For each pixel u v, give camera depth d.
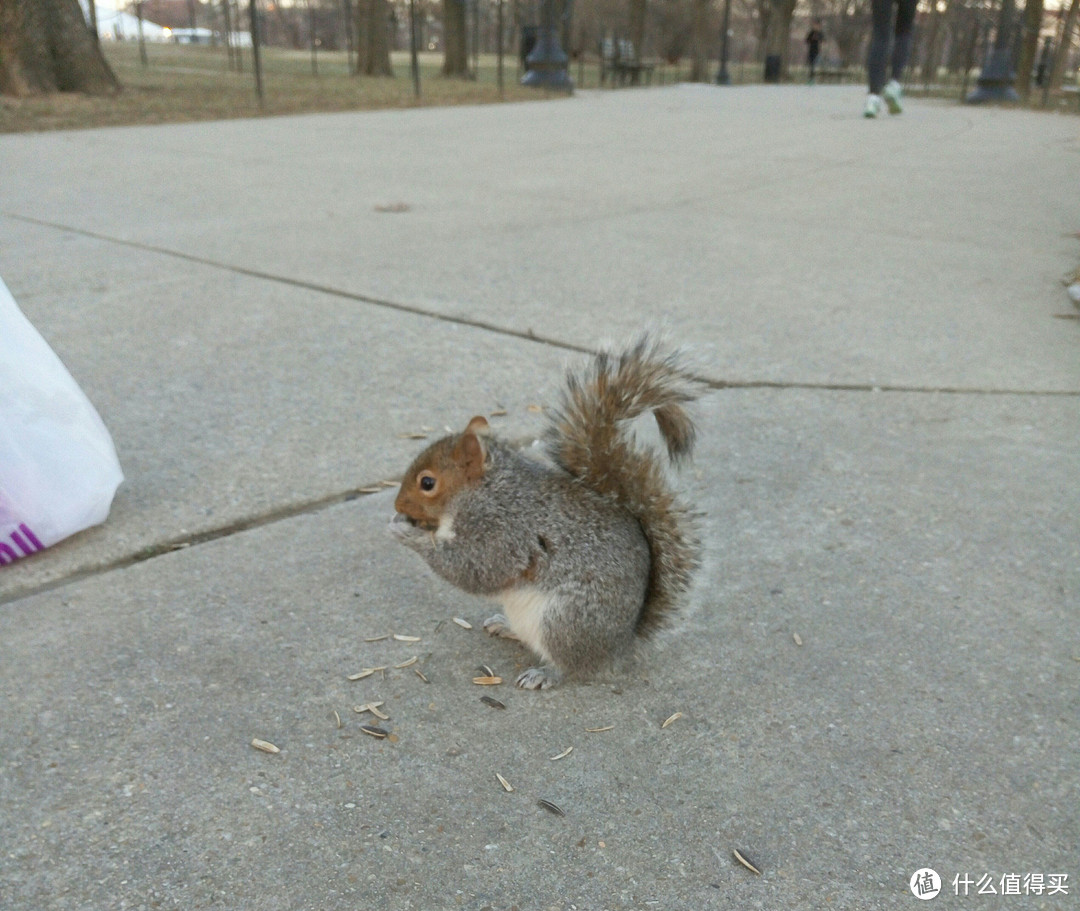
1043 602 0.81
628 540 0.70
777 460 1.04
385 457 1.03
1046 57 6.94
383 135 3.54
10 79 4.03
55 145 3.10
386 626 0.77
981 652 0.75
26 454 0.83
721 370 1.27
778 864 0.57
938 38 10.62
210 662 0.72
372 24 6.49
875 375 1.26
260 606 0.79
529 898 0.54
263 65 7.49
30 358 0.84
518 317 1.47
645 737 0.66
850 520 0.93
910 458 1.05
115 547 0.87
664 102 5.46
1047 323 1.48
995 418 1.15
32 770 0.62
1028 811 0.60
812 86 8.16
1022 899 0.55
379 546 0.88
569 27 6.86
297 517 0.92
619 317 1.47
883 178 2.75
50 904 0.53
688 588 0.72
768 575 0.84
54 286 1.59
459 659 0.74
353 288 1.61
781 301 1.57
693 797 0.61
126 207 2.21
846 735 0.67
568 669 0.71
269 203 2.29
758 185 2.62
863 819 0.60
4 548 0.83
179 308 1.49
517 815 0.60
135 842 0.57
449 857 0.57
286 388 1.20
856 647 0.75
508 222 2.12
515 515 0.69
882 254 1.88
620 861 0.57
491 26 12.12
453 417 1.12
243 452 1.04
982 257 1.86
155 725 0.66
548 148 3.29
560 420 0.73
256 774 0.62
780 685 0.71
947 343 1.38
